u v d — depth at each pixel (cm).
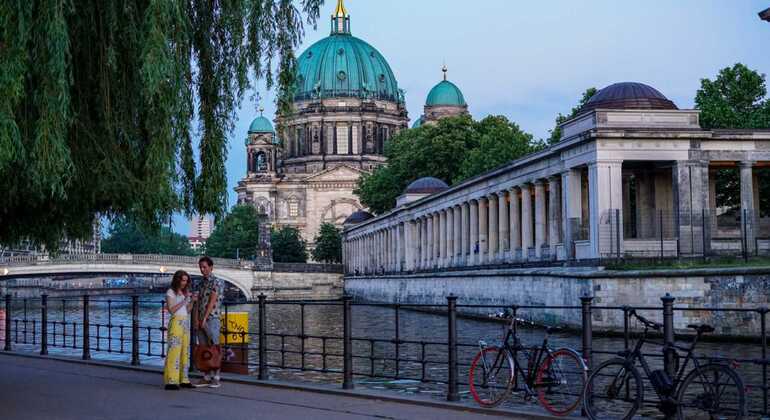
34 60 2036
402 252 13575
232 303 3028
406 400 2352
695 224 6544
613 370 1973
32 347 5134
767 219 7631
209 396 2527
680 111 6631
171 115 2245
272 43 2581
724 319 5181
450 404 2256
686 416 2148
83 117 2250
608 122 6581
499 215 9000
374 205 17788
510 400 2348
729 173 8512
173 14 2212
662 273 5416
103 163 2241
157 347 5169
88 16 2214
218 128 2534
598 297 5659
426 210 12044
